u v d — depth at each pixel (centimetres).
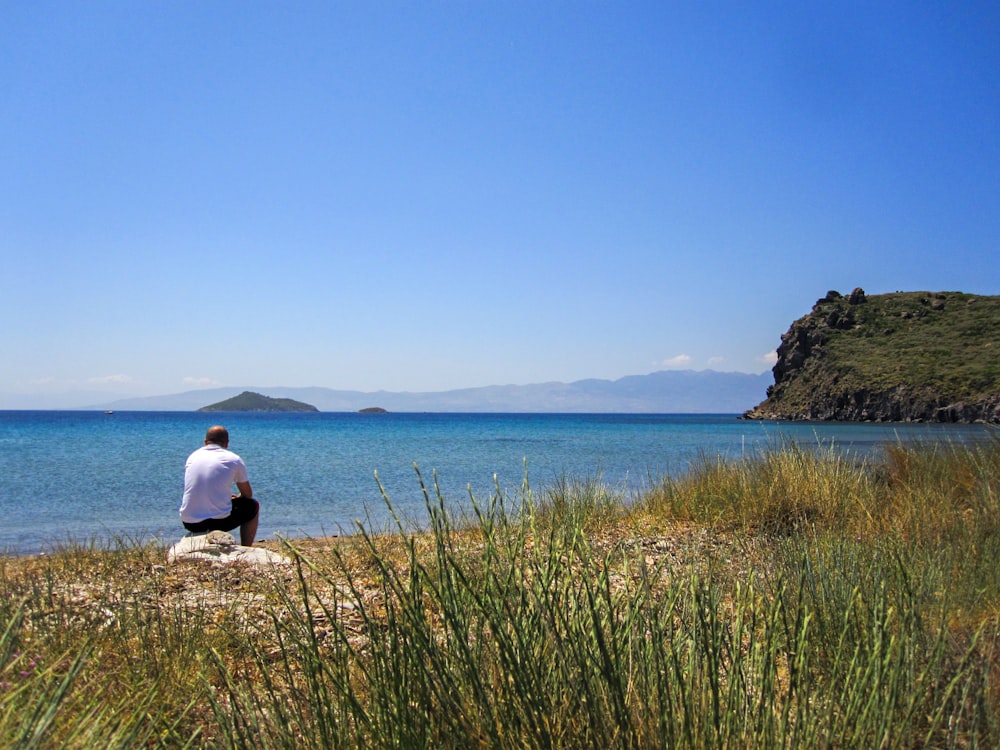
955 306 10969
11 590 483
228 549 723
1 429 6831
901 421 8550
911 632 299
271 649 396
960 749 257
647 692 241
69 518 1377
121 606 436
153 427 7719
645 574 298
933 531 576
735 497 880
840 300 12338
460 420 13788
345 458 3134
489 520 283
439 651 253
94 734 245
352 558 608
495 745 224
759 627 337
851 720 243
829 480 881
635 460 2817
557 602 263
